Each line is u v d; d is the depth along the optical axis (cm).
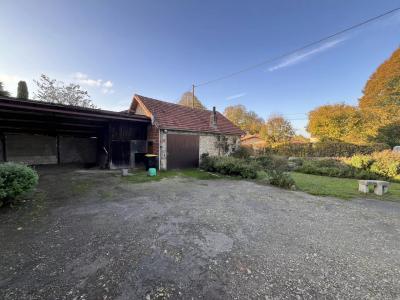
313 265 242
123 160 1074
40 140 1191
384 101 2291
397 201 548
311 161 1200
